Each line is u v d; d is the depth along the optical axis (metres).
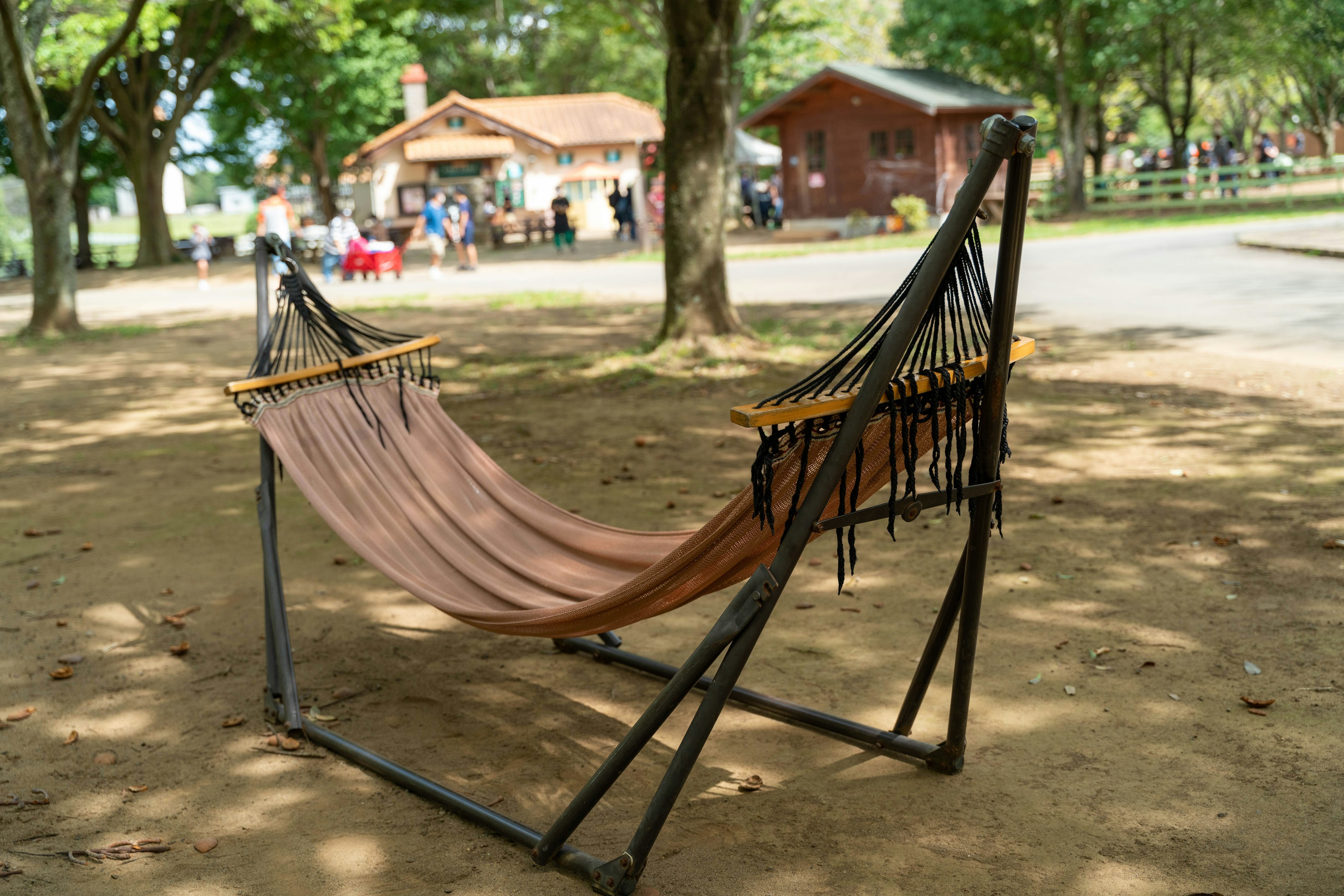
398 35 38.19
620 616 3.00
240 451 8.36
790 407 2.42
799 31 33.62
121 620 4.91
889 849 2.87
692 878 2.77
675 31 10.43
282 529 6.23
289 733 3.72
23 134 16.31
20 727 3.88
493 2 49.81
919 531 5.59
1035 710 3.63
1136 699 3.65
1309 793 3.03
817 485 2.54
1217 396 8.23
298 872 2.89
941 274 2.48
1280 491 5.80
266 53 33.06
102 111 32.53
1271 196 29.25
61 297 16.88
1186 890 2.63
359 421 4.17
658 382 10.02
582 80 53.38
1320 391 8.10
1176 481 6.13
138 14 15.53
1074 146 29.69
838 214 30.64
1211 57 30.06
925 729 3.53
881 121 29.14
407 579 3.48
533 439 8.17
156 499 7.02
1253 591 4.50
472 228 25.84
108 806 3.30
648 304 17.09
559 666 4.27
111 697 4.11
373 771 3.44
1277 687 3.66
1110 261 17.95
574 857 2.82
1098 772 3.21
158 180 33.72
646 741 2.72
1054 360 10.16
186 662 4.42
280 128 41.53
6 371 13.34
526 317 16.25
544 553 3.88
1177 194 30.30
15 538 6.26
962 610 3.10
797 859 2.84
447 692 4.06
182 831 3.14
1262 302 12.52
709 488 6.58
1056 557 5.06
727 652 2.67
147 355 14.24
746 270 21.52
